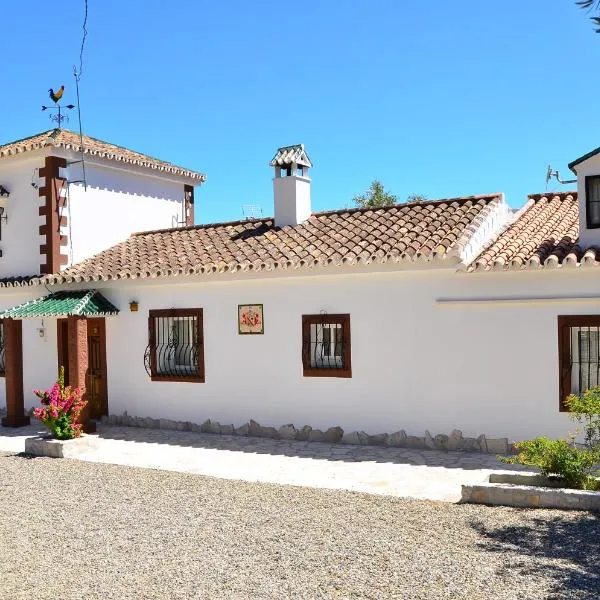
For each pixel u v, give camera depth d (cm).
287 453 1143
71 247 1648
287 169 1553
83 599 580
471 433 1113
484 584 574
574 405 844
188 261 1427
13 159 1650
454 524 734
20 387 1515
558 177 1603
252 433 1302
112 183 1772
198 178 2036
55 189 1612
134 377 1447
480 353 1104
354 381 1204
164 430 1388
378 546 677
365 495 870
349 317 1205
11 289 1617
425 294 1142
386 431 1179
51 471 1072
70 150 1636
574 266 1010
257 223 1603
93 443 1230
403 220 1372
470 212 1323
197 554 677
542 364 1060
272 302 1280
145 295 1423
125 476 1020
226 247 1473
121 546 709
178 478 995
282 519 780
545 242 1148
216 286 1338
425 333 1144
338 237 1359
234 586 595
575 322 1035
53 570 649
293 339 1259
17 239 1662
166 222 1948
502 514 760
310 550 674
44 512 846
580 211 1124
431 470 996
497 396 1093
